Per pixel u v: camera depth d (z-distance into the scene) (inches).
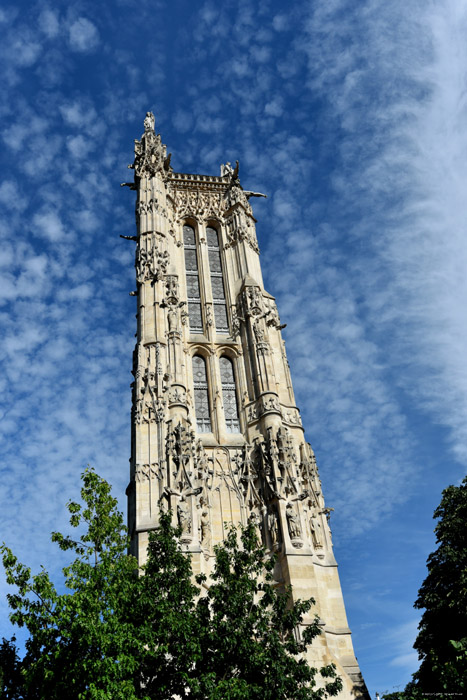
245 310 2070.6
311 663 1395.2
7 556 1025.5
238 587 1109.1
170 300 1969.7
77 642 929.5
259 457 1753.2
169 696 1000.9
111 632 936.3
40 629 967.6
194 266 2293.3
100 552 1069.8
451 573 1471.5
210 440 1830.7
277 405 1836.9
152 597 1039.0
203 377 1998.0
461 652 1222.9
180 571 1107.9
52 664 939.3
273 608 1164.5
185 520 1513.3
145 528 1512.1
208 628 1060.5
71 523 1103.6
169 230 2273.6
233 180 2469.2
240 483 1732.3
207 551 1573.6
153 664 1010.1
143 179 2345.0
